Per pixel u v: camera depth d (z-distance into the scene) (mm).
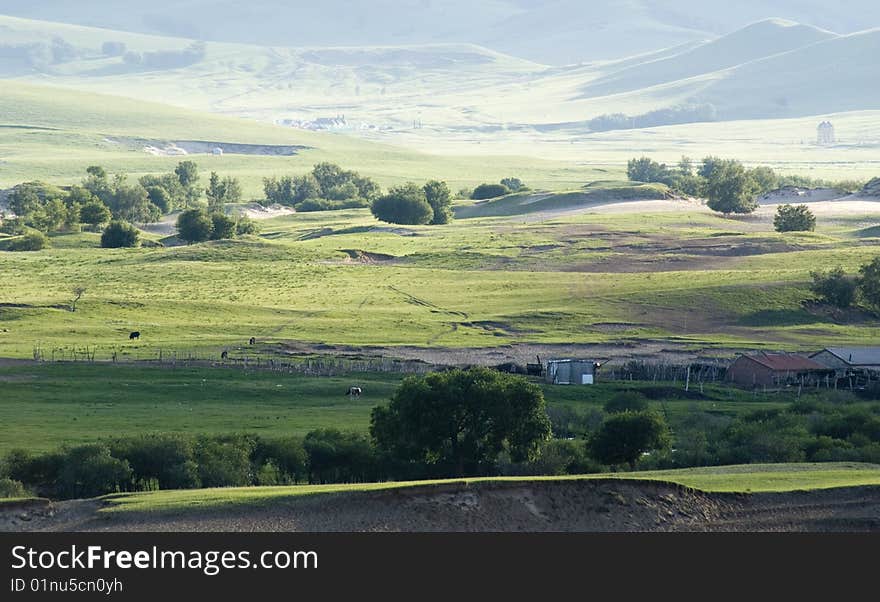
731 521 161875
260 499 153875
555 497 159375
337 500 153875
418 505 154500
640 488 163250
